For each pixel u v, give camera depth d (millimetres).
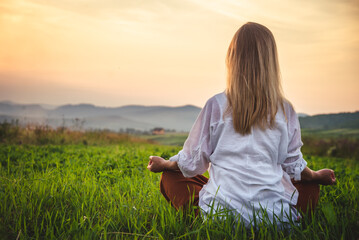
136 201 3182
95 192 3371
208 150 2402
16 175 4363
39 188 3297
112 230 2502
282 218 2262
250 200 2221
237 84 2340
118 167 5297
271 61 2391
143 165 5773
